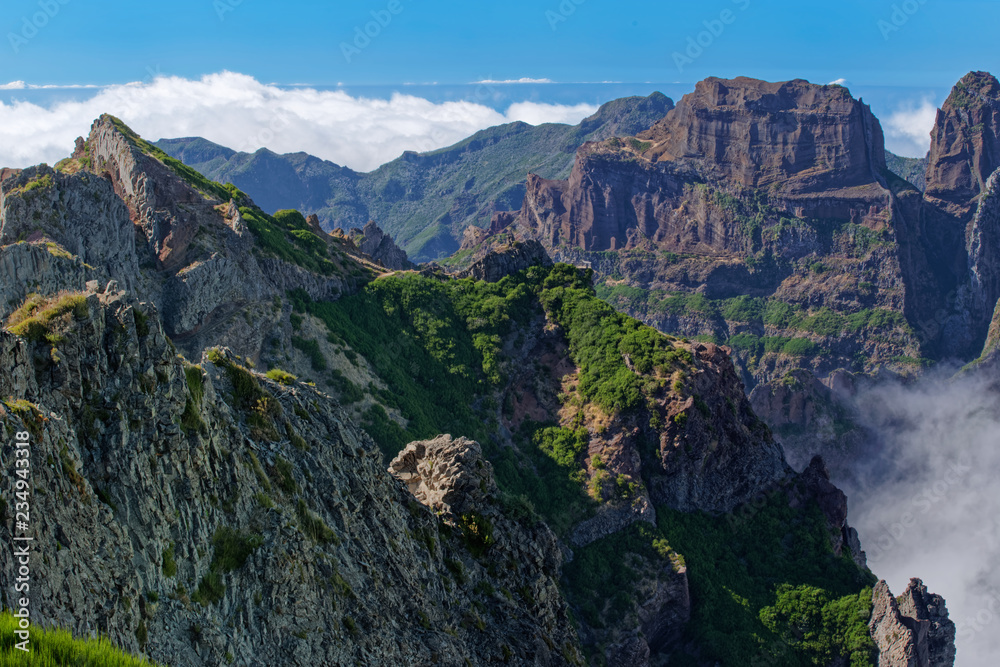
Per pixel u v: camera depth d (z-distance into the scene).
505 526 71.31
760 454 182.38
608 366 186.75
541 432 180.88
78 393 35.56
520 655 61.12
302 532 45.47
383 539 55.41
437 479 71.75
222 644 37.00
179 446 39.22
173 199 161.88
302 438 52.62
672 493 174.62
